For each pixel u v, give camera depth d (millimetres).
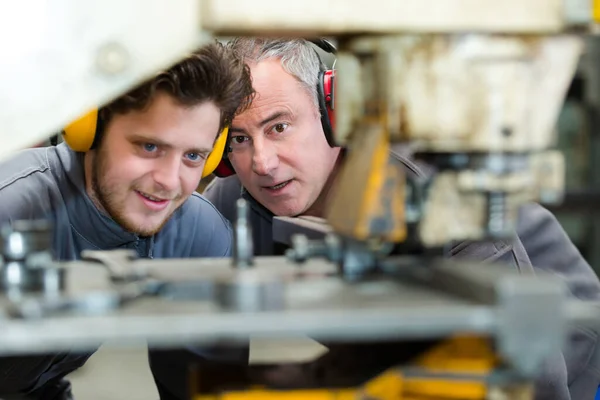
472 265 897
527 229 1835
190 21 868
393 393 861
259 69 1631
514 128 871
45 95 860
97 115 1346
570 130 3625
